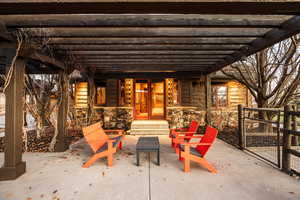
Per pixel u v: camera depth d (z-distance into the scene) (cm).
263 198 211
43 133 593
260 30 307
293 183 249
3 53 268
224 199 209
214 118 764
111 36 306
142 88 799
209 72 595
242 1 168
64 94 419
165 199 209
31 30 278
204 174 278
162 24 263
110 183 249
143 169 298
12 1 167
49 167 309
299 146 436
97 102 841
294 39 461
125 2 168
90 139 325
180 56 453
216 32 307
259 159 352
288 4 174
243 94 859
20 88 283
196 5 174
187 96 814
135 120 760
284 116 295
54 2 169
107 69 596
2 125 815
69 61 420
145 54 421
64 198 213
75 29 300
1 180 259
